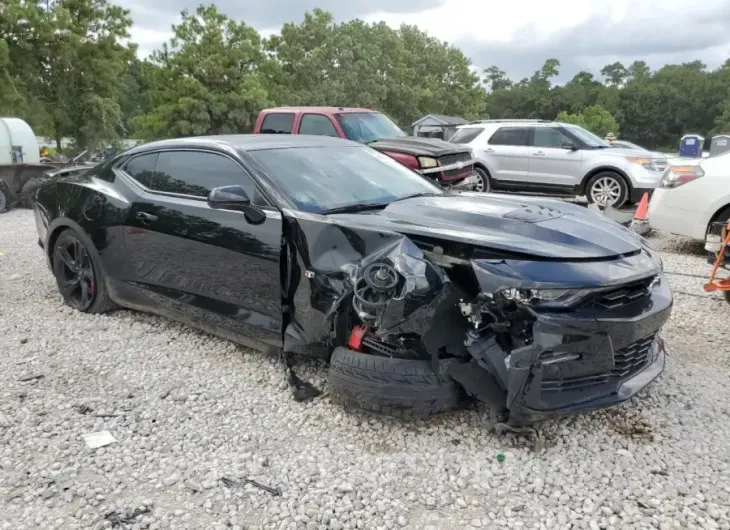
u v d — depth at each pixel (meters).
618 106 94.62
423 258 3.13
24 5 24.69
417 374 3.15
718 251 5.05
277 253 3.67
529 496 2.81
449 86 55.06
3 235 9.12
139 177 4.75
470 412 3.52
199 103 26.94
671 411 3.56
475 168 12.44
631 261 3.23
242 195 3.72
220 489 2.88
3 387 3.91
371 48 42.09
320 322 3.49
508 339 3.09
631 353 3.28
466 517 2.68
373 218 3.59
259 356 4.37
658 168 10.91
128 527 2.61
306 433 3.37
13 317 5.19
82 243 5.06
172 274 4.39
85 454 3.16
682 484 2.88
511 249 3.06
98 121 26.69
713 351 4.48
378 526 2.62
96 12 26.22
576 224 3.48
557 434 3.31
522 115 108.62
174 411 3.62
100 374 4.11
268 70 30.30
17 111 24.03
